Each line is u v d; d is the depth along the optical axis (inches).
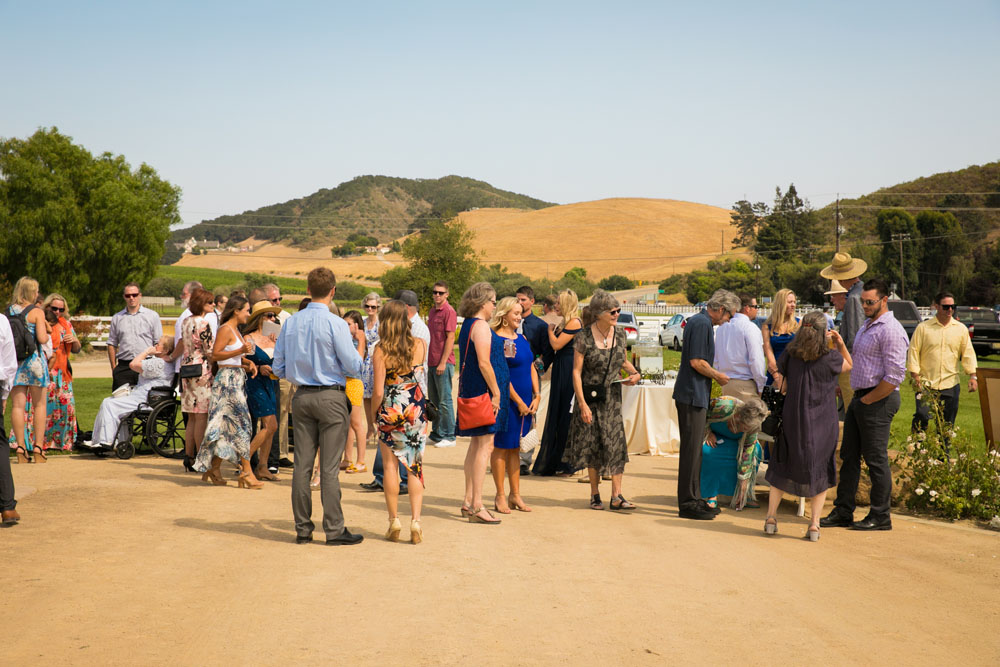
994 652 159.5
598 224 7357.3
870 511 273.7
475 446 272.1
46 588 185.0
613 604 183.8
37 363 365.1
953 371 368.2
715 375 281.3
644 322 1599.4
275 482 339.9
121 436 382.9
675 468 391.5
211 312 366.6
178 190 1995.6
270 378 332.8
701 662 150.9
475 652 152.9
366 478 352.5
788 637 164.9
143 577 195.8
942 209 4276.6
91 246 1519.4
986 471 294.8
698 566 219.1
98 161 1641.2
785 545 247.9
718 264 4771.2
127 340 407.2
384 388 240.4
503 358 282.4
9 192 1505.9
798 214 5019.7
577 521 276.1
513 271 6131.9
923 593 198.1
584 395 295.3
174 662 144.9
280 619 168.6
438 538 245.9
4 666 140.5
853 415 275.3
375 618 170.7
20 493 291.6
